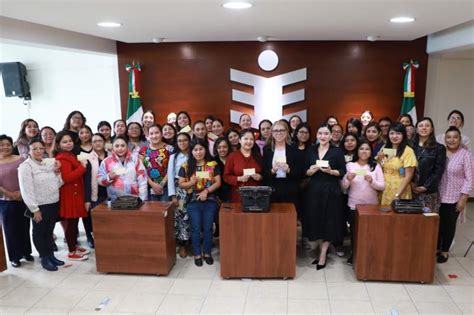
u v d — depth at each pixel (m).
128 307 3.18
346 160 3.84
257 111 6.09
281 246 3.49
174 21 3.88
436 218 3.29
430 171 3.72
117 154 3.92
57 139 3.85
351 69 5.88
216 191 4.10
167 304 3.21
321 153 3.71
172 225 3.83
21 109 6.70
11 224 3.83
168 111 6.24
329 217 3.70
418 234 3.33
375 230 3.37
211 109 6.17
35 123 4.77
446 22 3.93
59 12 3.32
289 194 3.91
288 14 3.51
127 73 6.21
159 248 3.62
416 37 5.25
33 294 3.40
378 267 3.44
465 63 5.85
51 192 3.73
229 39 5.70
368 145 3.65
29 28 4.23
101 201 4.24
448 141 3.74
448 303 3.17
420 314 3.02
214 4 3.02
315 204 3.70
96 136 4.19
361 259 3.45
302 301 3.22
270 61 5.94
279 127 3.78
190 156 3.87
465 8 3.18
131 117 6.17
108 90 6.45
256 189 3.44
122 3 2.96
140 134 4.50
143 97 6.24
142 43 6.09
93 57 6.38
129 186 3.93
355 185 3.74
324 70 5.92
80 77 6.48
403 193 3.73
